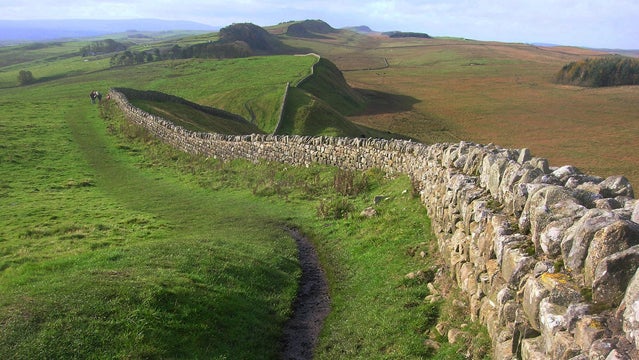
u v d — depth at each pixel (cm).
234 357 1104
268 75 9569
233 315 1266
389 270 1472
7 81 11544
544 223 767
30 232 2095
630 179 3875
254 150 3500
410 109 9025
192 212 2566
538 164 1046
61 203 2658
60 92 8794
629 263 568
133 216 2405
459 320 1019
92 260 1569
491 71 15288
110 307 1146
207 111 5997
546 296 659
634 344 497
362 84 12625
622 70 11550
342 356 1128
